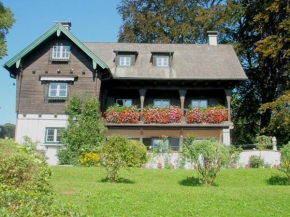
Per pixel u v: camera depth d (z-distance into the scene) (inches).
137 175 645.3
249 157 813.9
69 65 968.9
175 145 1053.2
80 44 948.0
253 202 410.9
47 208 292.5
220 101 1075.3
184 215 348.5
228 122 974.4
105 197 420.2
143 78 983.0
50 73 965.8
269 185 599.8
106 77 973.2
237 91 1326.3
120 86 1018.7
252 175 664.4
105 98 1021.2
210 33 1197.7
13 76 1002.1
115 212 350.3
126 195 437.1
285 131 1030.4
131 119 967.6
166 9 1451.8
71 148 859.4
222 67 1042.1
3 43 1121.4
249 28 1256.8
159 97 1077.1
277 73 1125.1
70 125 891.4
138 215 341.7
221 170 702.5
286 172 620.1
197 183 599.8
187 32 1385.3
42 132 935.0
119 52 1048.2
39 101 951.0
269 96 1245.7
